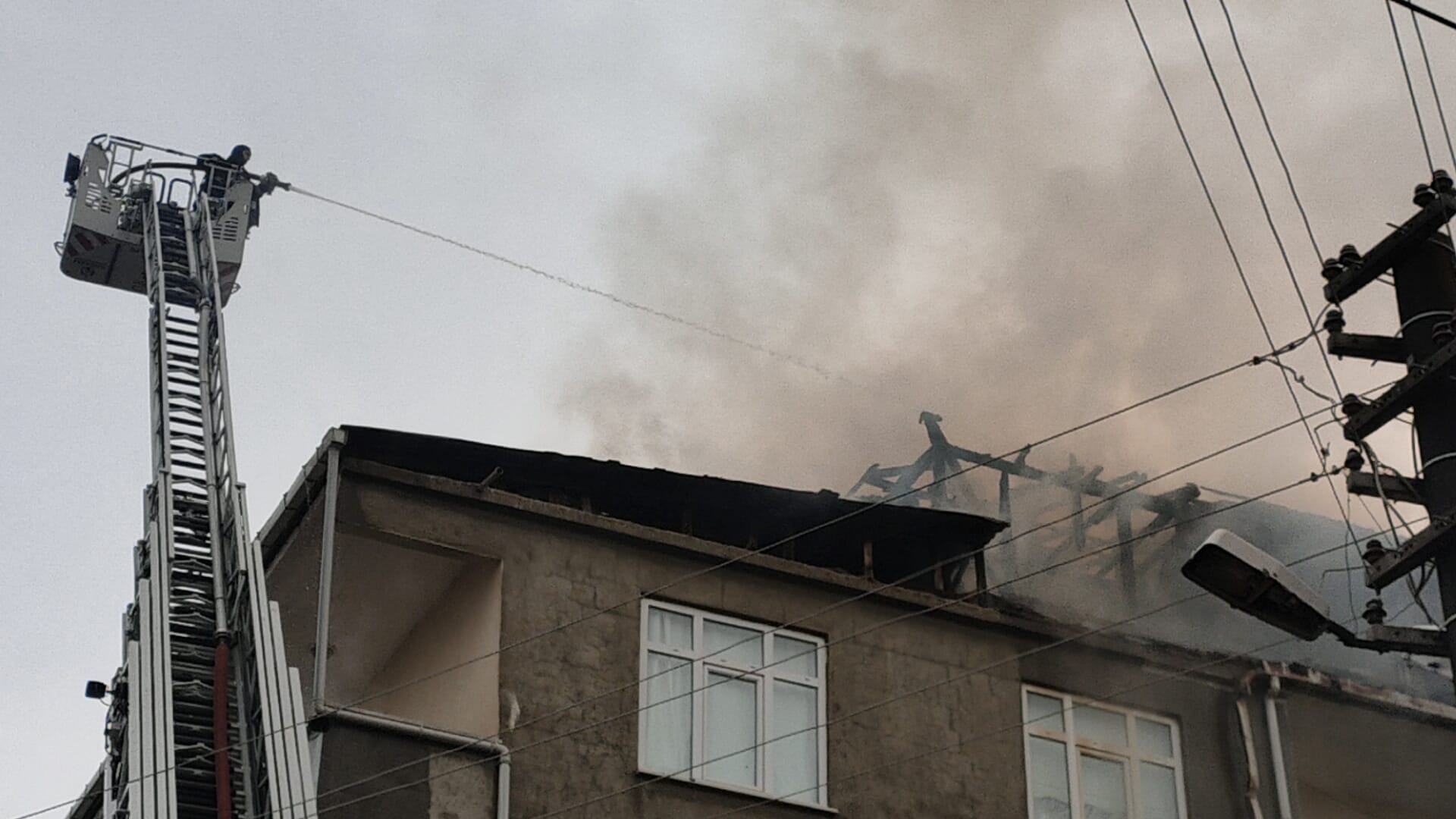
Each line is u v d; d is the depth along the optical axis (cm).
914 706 1964
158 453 2305
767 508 2081
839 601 1995
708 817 1788
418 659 1934
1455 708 2214
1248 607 1341
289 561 1984
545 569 1870
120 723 1842
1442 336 1354
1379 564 1310
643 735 1812
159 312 2788
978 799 1938
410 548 1842
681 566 1933
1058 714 2033
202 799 1739
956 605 2045
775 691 1908
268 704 1733
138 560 2106
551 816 1722
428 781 1656
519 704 1775
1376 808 2241
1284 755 2058
